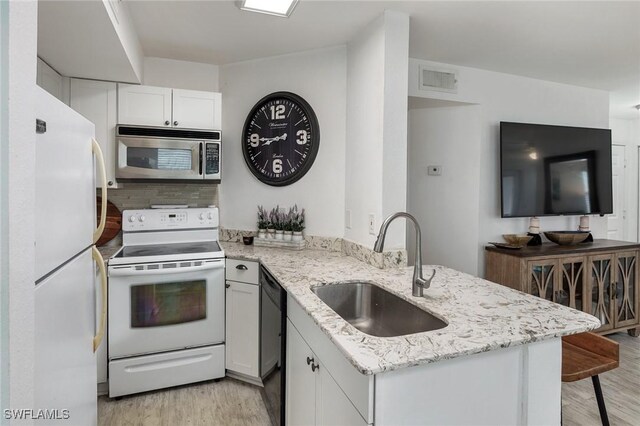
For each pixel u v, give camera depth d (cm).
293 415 169
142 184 290
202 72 307
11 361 59
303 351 152
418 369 103
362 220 241
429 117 345
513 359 116
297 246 272
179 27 241
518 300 152
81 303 119
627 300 333
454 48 276
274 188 294
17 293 61
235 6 213
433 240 347
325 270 206
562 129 341
